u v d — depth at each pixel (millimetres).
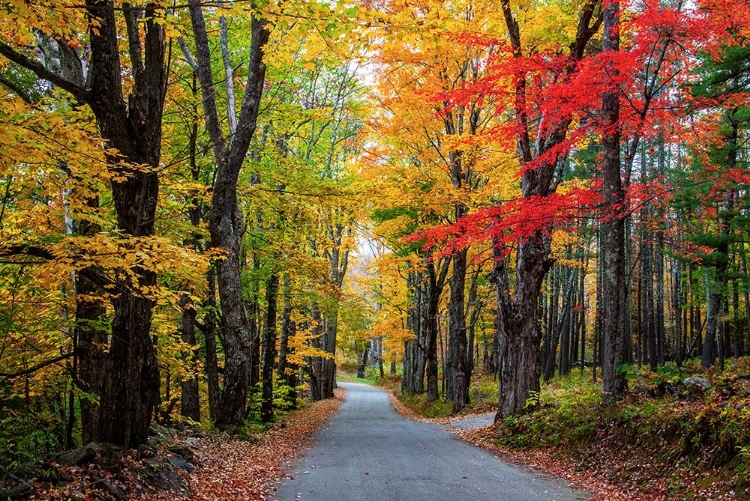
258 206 14305
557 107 9914
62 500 5047
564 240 20203
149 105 7137
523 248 13242
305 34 5781
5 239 6512
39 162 5559
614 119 9914
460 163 16828
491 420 16938
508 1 11344
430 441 12914
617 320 10250
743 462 6281
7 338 7965
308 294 18766
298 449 11781
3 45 5852
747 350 33656
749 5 8383
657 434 8070
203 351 18734
